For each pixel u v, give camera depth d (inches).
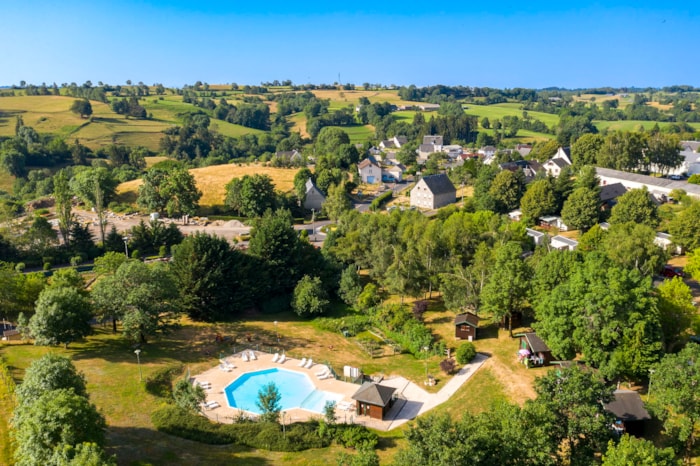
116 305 2450.8
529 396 2032.5
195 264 2947.8
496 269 2615.7
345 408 2102.6
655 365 1809.8
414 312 2952.8
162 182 5629.9
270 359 2536.9
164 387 2161.7
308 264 3452.3
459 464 1208.8
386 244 3292.3
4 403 1840.6
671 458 1232.8
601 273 2082.9
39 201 5890.8
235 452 1742.1
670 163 5930.1
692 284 3006.9
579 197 4284.0
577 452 1441.9
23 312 2588.6
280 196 5949.8
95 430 1462.8
